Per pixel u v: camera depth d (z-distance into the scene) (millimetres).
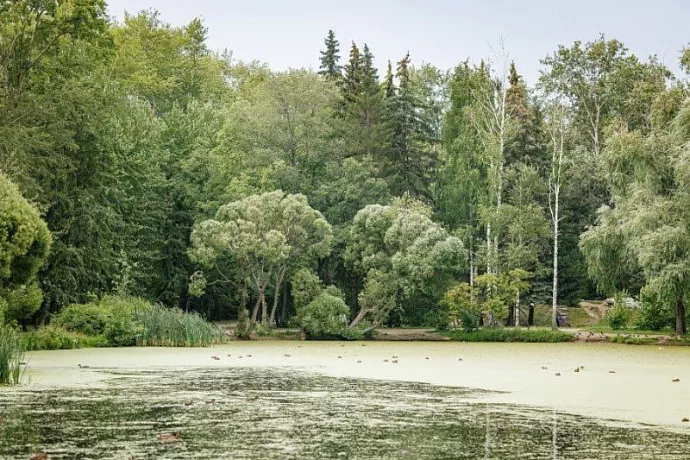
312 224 57281
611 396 20938
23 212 32125
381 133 69875
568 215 67188
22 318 43000
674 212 47656
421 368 29891
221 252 55812
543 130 69625
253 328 55625
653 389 22688
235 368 29391
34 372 27156
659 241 46312
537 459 12812
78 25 49469
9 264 31625
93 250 48750
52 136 46344
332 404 18984
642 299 55312
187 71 91438
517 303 62469
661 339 48781
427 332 57500
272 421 16281
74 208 47844
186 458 12664
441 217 68250
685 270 45719
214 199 61938
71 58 49969
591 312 66125
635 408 18672
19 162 43344
